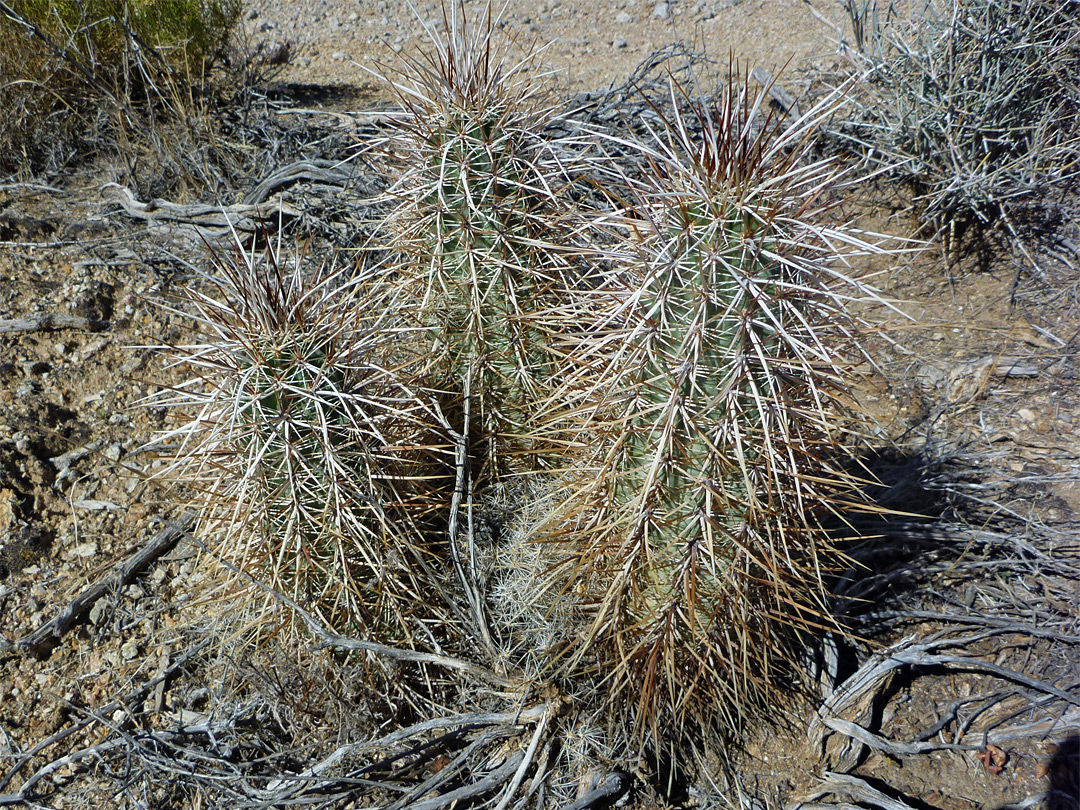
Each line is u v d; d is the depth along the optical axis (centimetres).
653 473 188
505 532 273
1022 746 248
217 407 215
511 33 748
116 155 522
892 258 429
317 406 207
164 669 266
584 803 223
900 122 421
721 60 620
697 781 241
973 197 406
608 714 237
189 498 296
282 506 218
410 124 262
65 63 496
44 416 337
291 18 865
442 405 275
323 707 244
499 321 261
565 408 241
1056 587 279
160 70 538
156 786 237
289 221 452
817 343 179
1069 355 366
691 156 179
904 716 256
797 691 249
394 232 292
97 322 385
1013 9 402
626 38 718
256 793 225
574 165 286
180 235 448
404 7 873
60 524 306
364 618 236
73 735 250
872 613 272
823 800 232
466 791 223
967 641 259
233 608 248
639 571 204
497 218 251
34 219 446
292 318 211
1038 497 308
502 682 237
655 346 186
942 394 362
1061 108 407
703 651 215
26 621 277
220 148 512
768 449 183
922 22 447
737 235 174
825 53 531
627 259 193
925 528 296
